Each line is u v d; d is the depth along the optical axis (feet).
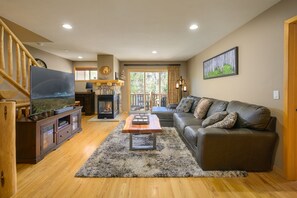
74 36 13.19
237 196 6.26
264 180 7.27
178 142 11.88
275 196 6.25
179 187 6.81
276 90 8.00
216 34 12.60
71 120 13.34
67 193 6.41
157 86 26.55
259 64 9.18
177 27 11.18
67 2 7.92
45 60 19.43
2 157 6.14
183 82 23.54
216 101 12.57
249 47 10.05
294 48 7.27
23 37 14.24
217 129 8.14
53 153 10.24
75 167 8.46
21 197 6.20
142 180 7.29
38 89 10.09
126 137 13.17
